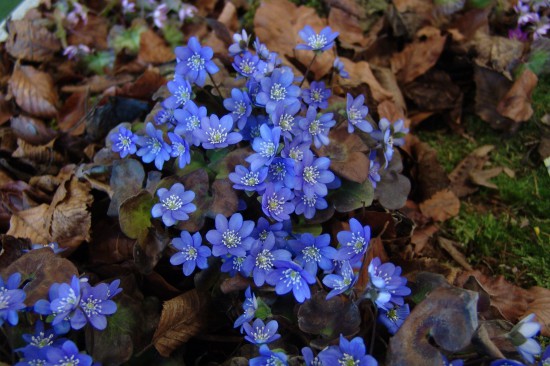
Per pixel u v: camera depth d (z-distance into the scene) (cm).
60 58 53
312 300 34
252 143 36
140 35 52
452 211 45
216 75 42
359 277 34
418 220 45
